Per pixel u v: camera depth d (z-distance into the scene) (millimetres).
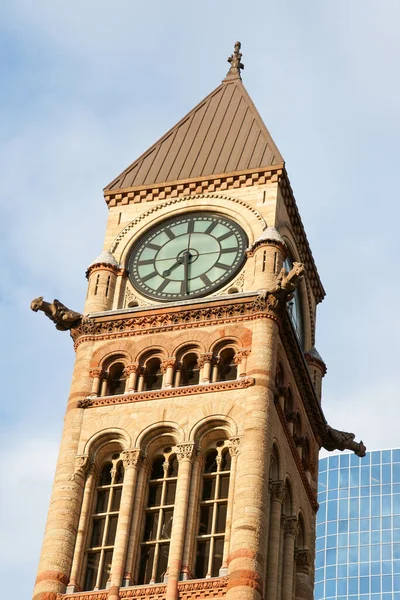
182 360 99625
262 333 98812
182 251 105688
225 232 105812
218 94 119062
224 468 94500
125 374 100062
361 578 167375
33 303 102625
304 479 101688
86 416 98125
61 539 93000
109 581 90812
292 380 102375
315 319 113688
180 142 114188
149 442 96125
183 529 91375
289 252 108375
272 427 95500
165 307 101688
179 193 109062
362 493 175000
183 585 88938
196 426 95375
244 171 108375
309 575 99625
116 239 107938
